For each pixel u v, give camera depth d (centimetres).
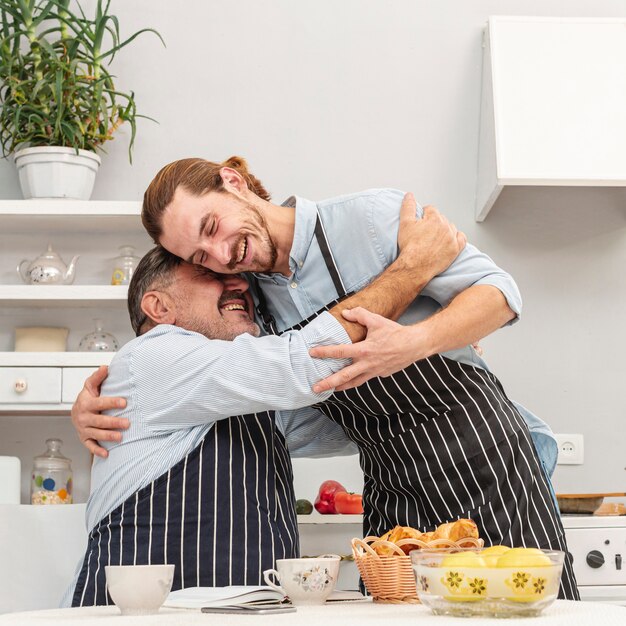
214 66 289
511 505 161
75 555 191
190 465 143
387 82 289
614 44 276
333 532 251
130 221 267
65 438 270
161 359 145
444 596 90
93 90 265
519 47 275
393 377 164
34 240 280
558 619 85
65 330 268
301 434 187
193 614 100
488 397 168
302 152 286
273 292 172
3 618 100
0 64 264
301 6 292
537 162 261
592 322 281
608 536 225
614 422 277
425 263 157
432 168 286
